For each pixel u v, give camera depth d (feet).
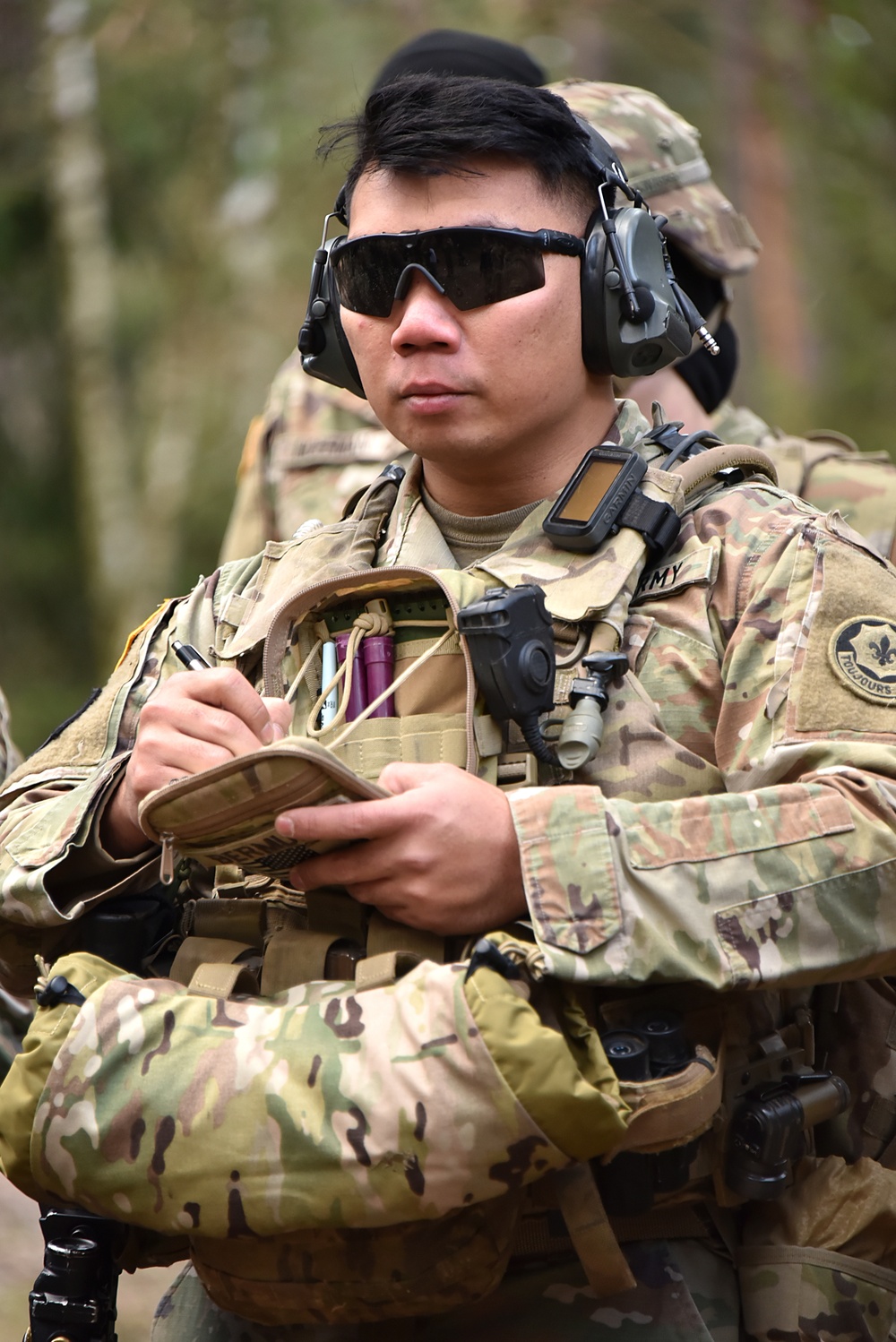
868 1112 16.16
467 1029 12.84
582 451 16.40
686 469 15.99
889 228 87.76
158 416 94.43
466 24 83.71
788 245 86.07
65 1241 15.14
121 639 93.45
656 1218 14.75
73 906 15.78
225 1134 13.17
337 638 16.03
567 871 13.57
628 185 16.22
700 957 13.65
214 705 14.78
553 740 14.80
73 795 16.15
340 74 85.05
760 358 85.20
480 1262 13.60
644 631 15.21
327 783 13.46
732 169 86.38
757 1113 14.37
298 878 14.23
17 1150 14.05
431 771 13.99
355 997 13.53
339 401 32.40
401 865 13.78
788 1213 15.14
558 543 15.52
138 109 90.43
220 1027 13.66
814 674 14.65
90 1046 13.70
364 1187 12.91
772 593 15.03
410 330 15.14
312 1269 13.71
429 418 15.49
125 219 94.43
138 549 93.81
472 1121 12.72
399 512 16.83
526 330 15.25
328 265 17.20
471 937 14.30
